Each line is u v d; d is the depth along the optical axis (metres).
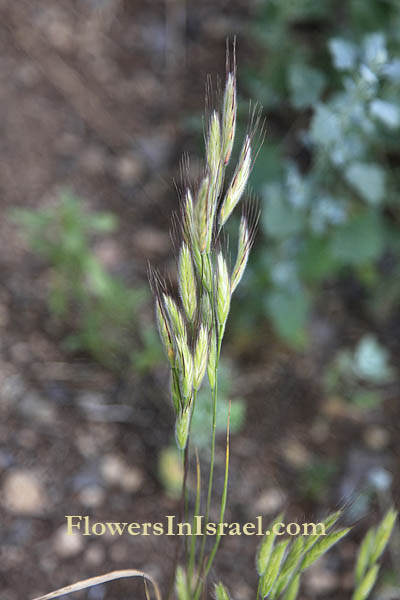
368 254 0.60
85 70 0.86
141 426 0.58
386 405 0.67
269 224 0.58
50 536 0.50
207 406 0.53
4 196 0.71
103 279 0.58
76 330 0.63
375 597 0.51
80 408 0.58
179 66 0.90
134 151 0.80
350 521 0.55
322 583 0.52
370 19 0.68
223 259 0.27
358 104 0.54
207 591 0.43
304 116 0.80
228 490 0.56
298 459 0.60
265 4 0.76
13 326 0.62
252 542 0.53
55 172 0.75
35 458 0.54
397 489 0.59
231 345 0.67
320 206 0.59
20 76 0.82
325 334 0.71
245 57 0.90
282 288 0.63
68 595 0.47
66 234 0.57
